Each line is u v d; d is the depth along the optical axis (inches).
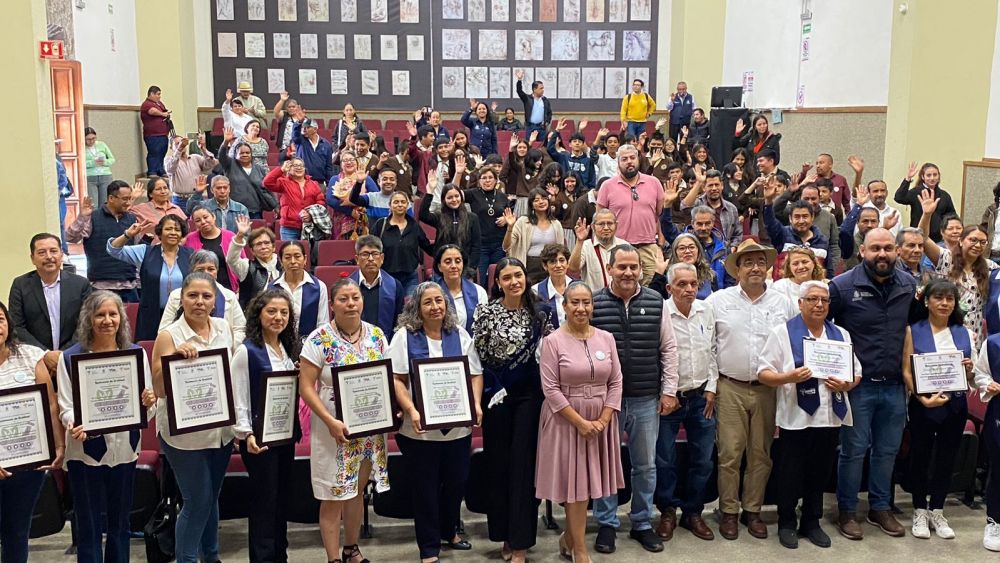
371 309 211.3
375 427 161.6
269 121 670.5
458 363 167.6
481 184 299.7
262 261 224.2
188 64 628.1
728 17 639.1
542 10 677.3
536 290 202.1
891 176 406.0
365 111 677.9
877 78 445.4
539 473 171.8
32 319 199.9
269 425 159.2
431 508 172.4
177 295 188.4
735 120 550.6
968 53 368.5
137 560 177.6
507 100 683.4
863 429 188.1
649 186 273.9
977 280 217.5
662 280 236.5
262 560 163.0
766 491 201.2
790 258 199.0
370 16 671.8
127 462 156.0
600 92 684.7
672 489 191.9
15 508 151.2
